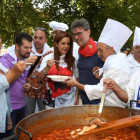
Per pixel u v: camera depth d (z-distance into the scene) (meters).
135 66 3.49
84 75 3.27
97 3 7.34
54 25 3.92
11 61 3.04
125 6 7.88
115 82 2.32
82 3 7.39
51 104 3.16
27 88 3.10
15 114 3.13
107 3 7.32
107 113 2.27
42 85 3.69
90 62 3.19
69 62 3.21
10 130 3.02
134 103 2.37
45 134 2.10
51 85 3.14
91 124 2.02
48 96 3.20
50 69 3.21
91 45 3.20
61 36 3.10
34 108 3.96
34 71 3.65
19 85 3.14
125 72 2.50
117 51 2.65
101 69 2.90
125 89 2.48
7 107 2.46
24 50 3.00
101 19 7.86
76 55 3.57
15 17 7.87
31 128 2.00
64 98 3.12
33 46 3.84
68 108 2.28
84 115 2.31
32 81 3.67
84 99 3.33
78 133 1.98
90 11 7.96
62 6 8.55
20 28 8.09
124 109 2.17
